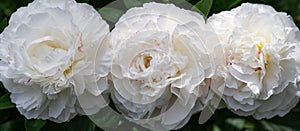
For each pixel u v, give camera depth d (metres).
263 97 0.67
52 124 0.72
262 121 0.83
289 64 0.67
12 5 0.82
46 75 0.61
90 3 0.72
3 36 0.64
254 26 0.67
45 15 0.61
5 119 0.75
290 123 0.81
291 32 0.67
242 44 0.65
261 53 0.65
